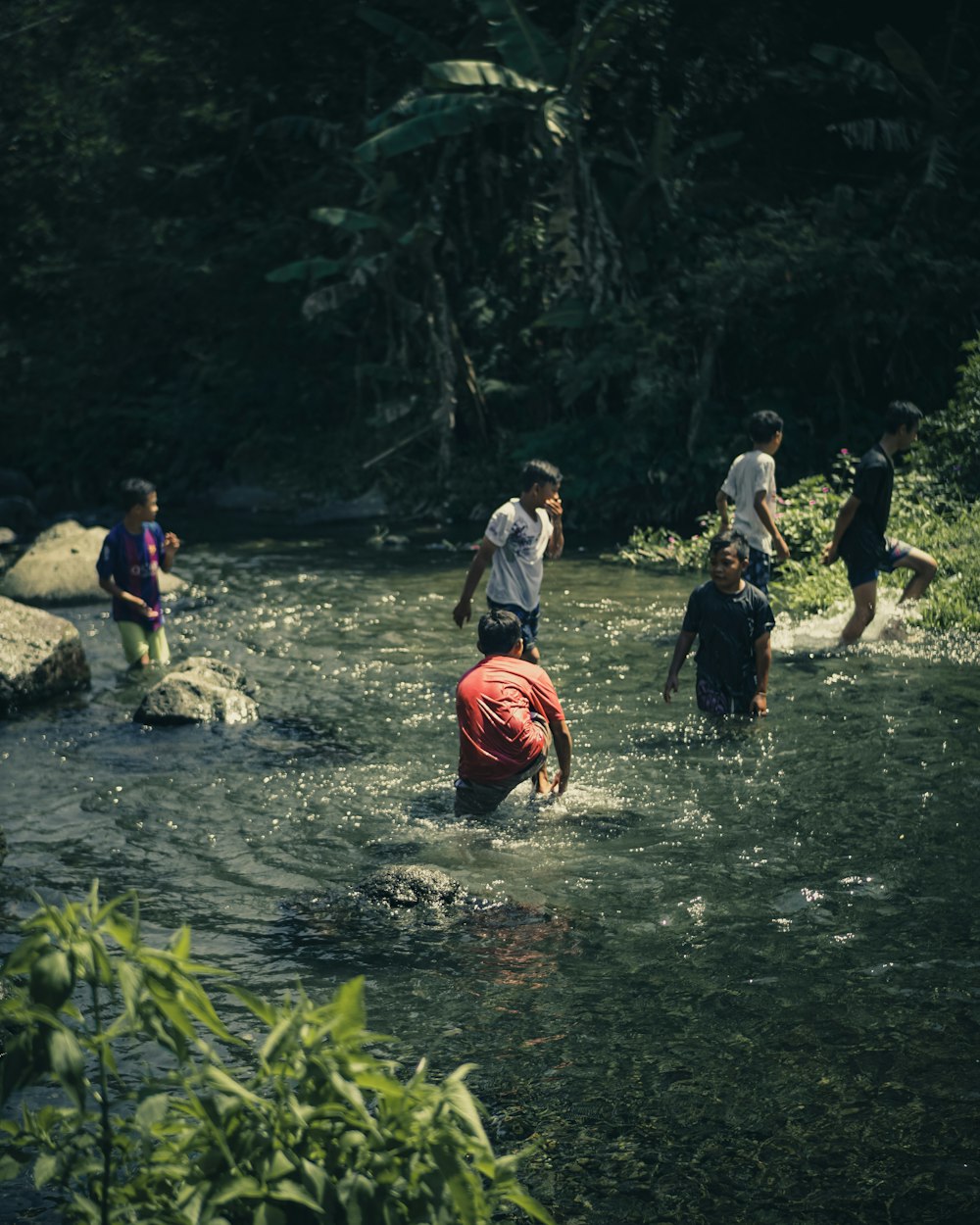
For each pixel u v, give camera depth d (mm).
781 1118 3693
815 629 10039
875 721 7602
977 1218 3230
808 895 5254
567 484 16875
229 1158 2076
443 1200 2070
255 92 21719
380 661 9672
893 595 10656
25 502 19953
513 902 5277
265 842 6047
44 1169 2195
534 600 8336
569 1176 3453
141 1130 2209
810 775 6719
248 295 22078
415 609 11688
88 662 10125
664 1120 3699
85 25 22125
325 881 5570
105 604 12586
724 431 17078
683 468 16609
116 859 5867
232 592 12773
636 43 19047
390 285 19781
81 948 2115
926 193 17844
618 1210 3309
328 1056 2135
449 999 4461
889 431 9289
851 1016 4266
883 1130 3619
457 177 19719
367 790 6742
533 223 18578
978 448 13227
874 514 9312
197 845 6031
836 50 18438
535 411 19547
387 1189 2084
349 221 18547
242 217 23641
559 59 17578
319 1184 2057
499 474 18766
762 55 20188
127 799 6699
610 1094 3844
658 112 19703
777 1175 3436
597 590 12352
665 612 11148
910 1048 4059
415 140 17281
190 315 23359
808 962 4668
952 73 18766
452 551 15453
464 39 19406
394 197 19156
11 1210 3357
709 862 5633
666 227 18844
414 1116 2135
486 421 20172
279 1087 2125
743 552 7766
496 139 20547
